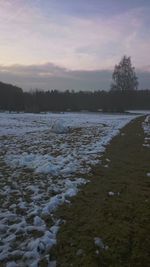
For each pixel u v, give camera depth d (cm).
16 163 1080
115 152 1265
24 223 577
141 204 655
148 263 443
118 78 8662
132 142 1561
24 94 7906
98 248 479
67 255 464
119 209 628
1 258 466
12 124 2908
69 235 521
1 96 6900
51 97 8025
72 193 733
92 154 1221
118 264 440
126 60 8638
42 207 655
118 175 896
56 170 955
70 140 1670
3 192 762
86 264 439
